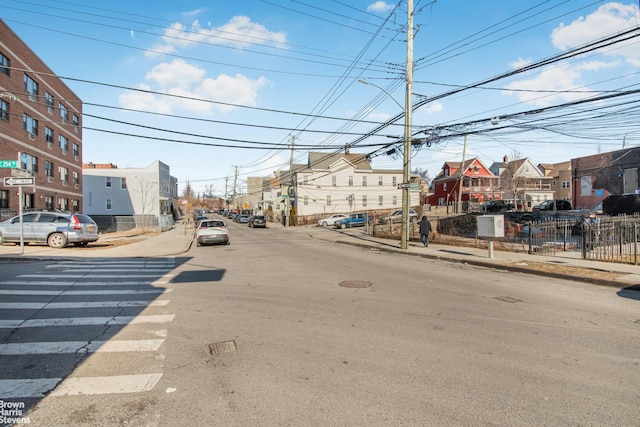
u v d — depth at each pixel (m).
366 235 29.00
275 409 3.51
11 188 25.78
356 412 3.46
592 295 8.67
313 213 52.88
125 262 14.24
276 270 12.14
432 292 8.77
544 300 8.09
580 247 17.14
